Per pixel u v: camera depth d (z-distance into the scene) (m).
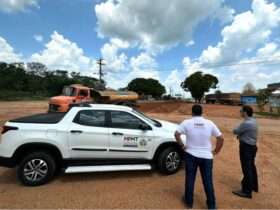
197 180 4.45
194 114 3.46
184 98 97.81
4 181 4.24
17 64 92.38
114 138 4.41
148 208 3.32
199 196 3.76
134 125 4.67
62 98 12.87
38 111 19.91
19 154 4.02
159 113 22.48
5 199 3.50
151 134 4.64
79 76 94.44
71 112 4.41
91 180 4.37
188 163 3.37
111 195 3.72
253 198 3.74
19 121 4.17
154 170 4.99
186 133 3.40
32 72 95.50
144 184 4.22
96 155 4.34
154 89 98.19
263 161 5.93
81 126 4.31
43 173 4.07
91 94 16.20
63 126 4.21
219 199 3.67
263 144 8.21
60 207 3.29
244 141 3.77
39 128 4.08
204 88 62.62
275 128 12.85
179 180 4.45
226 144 7.98
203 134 3.31
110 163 4.45
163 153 4.66
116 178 4.50
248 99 44.88
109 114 4.57
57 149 4.11
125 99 20.16
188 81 65.69
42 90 81.12
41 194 3.70
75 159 4.25
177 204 3.46
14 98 52.47
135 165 4.57
